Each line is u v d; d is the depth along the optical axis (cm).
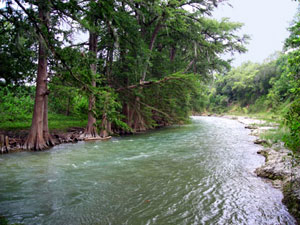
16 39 520
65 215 480
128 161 955
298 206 463
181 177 732
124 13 1420
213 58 2630
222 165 877
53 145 1316
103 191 614
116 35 928
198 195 582
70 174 771
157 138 1680
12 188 640
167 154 1095
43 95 1240
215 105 7781
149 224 441
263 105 5322
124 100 1962
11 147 1154
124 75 1906
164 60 2325
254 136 1725
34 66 1347
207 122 3578
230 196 571
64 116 2384
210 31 2541
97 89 560
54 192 609
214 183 671
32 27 493
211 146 1311
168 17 1850
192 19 2303
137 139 1633
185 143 1431
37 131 1220
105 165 890
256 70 6066
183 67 2698
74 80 559
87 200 555
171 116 2331
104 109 550
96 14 599
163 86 1895
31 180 709
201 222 447
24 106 1948
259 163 899
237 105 6750
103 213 488
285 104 3781
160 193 597
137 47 1702
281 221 443
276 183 645
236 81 6819
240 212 485
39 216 475
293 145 464
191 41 2314
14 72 1301
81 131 1675
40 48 1155
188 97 2142
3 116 1759
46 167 863
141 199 560
